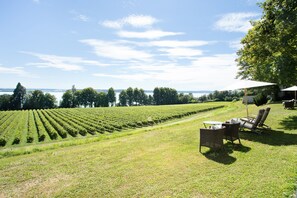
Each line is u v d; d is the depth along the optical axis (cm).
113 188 423
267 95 2778
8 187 440
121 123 3212
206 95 10888
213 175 457
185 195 381
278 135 772
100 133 2745
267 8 1172
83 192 411
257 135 792
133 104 11944
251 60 1441
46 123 3359
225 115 1570
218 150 636
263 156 552
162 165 536
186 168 508
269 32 1209
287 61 1046
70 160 602
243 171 466
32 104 9044
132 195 393
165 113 4547
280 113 1345
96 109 6606
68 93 10062
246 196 364
